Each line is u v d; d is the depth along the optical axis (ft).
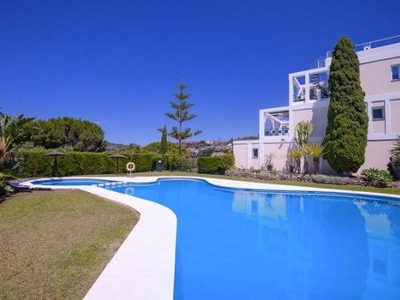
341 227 28.76
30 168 65.51
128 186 59.57
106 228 21.47
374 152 58.80
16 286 11.95
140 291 11.64
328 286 15.51
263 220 31.32
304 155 65.82
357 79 59.77
